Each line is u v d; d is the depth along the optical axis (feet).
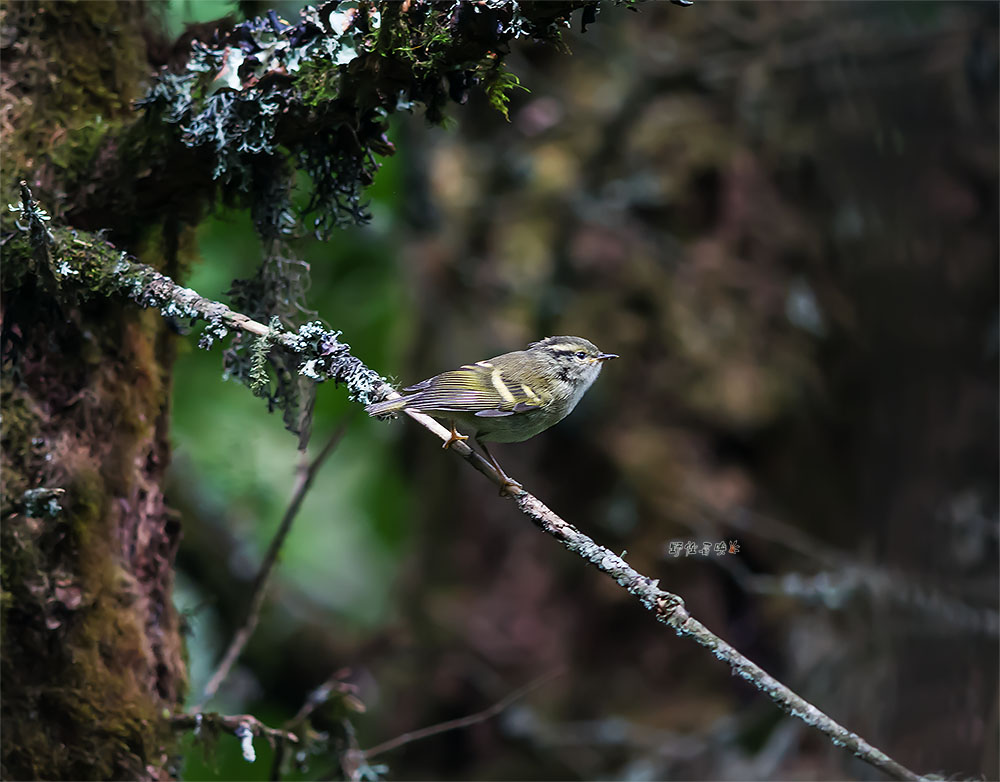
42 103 14.87
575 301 31.71
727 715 30.01
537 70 33.50
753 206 32.17
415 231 32.76
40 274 13.66
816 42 31.71
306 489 18.70
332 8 13.39
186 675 17.19
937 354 31.04
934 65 31.76
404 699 31.81
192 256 16.96
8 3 14.94
